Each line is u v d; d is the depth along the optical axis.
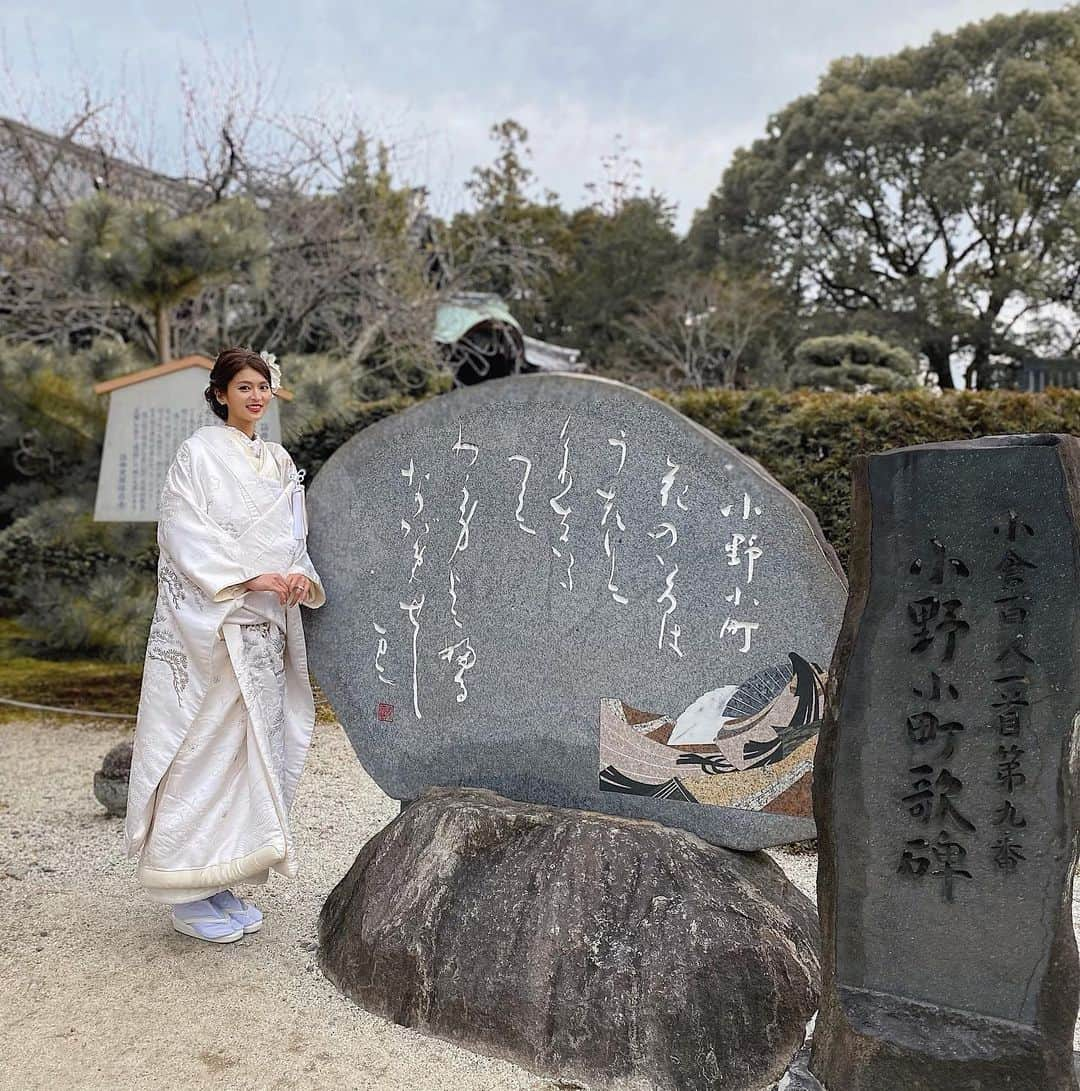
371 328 9.14
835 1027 2.12
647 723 2.87
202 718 2.93
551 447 3.01
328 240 8.87
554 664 2.99
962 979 2.05
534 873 2.68
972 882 2.04
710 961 2.47
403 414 3.22
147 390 5.93
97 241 5.98
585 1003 2.48
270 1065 2.49
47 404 6.61
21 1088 2.38
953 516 2.03
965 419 6.39
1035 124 19.94
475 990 2.58
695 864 2.65
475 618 3.11
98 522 6.25
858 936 2.12
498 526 3.08
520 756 3.04
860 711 2.11
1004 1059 1.98
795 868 4.01
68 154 9.56
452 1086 2.42
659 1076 2.39
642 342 20.30
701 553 2.80
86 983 2.88
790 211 23.02
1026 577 1.98
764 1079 2.40
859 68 23.17
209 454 2.93
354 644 3.29
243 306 9.39
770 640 2.72
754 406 6.87
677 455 2.83
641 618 2.88
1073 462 1.99
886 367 15.52
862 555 2.13
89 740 5.67
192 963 3.01
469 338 10.84
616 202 27.55
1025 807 2.00
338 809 4.57
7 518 9.11
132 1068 2.47
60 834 4.18
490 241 11.29
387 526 3.25
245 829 2.96
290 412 6.26
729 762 2.78
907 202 22.33
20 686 6.84
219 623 2.86
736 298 19.64
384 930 2.77
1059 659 1.96
